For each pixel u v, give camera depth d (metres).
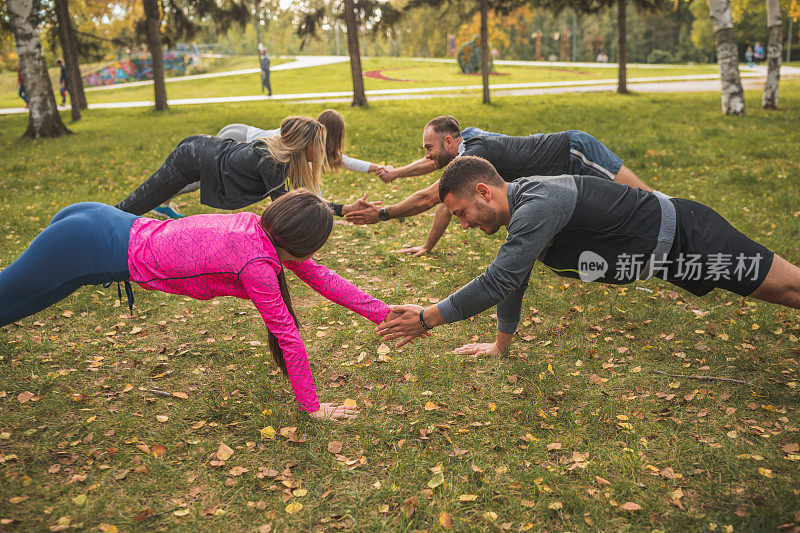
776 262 2.81
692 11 65.31
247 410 3.21
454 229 6.48
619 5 21.88
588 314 4.38
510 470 2.73
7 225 6.52
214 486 2.64
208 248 2.65
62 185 8.92
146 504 2.52
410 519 2.45
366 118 15.71
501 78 33.78
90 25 23.89
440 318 2.84
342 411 3.13
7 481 2.60
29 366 3.56
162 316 4.38
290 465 2.77
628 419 3.11
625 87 22.36
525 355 3.81
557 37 77.44
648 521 2.41
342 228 6.51
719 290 4.66
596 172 4.09
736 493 2.54
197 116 17.69
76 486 2.60
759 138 11.58
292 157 4.19
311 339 4.05
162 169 4.52
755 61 58.53
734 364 3.63
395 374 3.62
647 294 4.67
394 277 5.12
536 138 4.13
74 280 2.71
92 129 15.95
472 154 4.07
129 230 2.75
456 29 52.22
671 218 2.82
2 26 19.06
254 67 46.34
